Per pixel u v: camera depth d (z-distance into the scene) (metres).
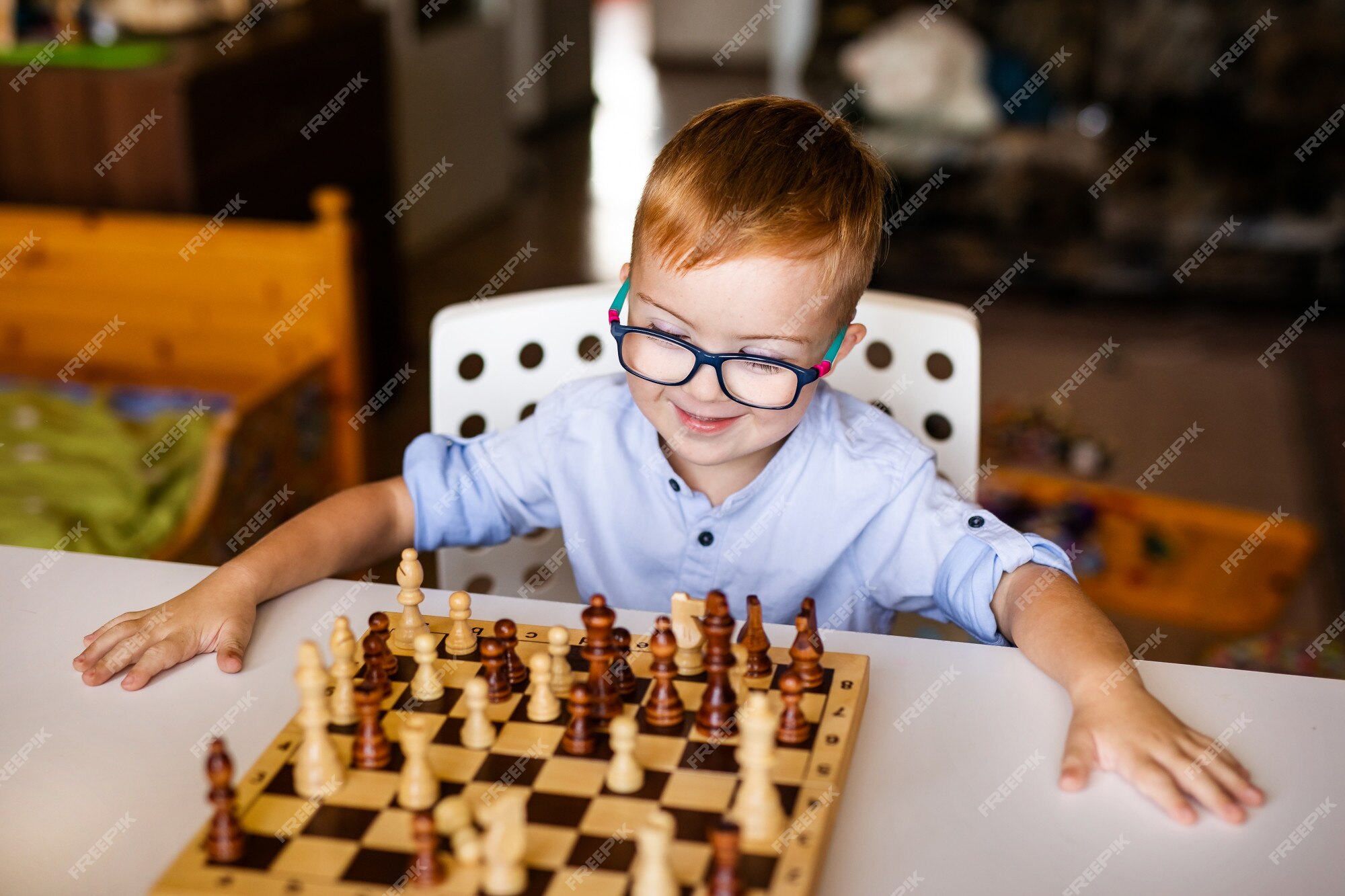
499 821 0.66
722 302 0.95
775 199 0.96
